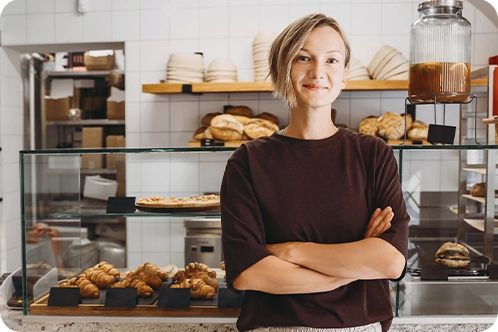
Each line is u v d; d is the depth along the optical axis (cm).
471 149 165
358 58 346
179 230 184
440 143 170
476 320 165
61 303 171
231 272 122
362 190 125
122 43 367
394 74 310
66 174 177
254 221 124
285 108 353
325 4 346
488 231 174
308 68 123
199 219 179
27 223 173
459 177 182
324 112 127
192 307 169
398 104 346
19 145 405
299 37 121
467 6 340
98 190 180
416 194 184
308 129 127
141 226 185
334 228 123
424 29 172
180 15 355
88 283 173
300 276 119
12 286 184
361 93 348
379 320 126
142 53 359
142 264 182
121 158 181
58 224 177
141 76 359
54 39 365
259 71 323
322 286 120
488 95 202
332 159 125
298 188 124
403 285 166
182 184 183
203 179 183
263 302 127
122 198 181
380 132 318
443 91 165
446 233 182
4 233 386
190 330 169
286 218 123
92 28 362
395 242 120
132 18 358
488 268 167
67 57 453
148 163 182
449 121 339
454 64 165
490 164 172
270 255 120
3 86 381
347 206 123
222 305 168
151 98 360
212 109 357
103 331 171
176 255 184
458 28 170
